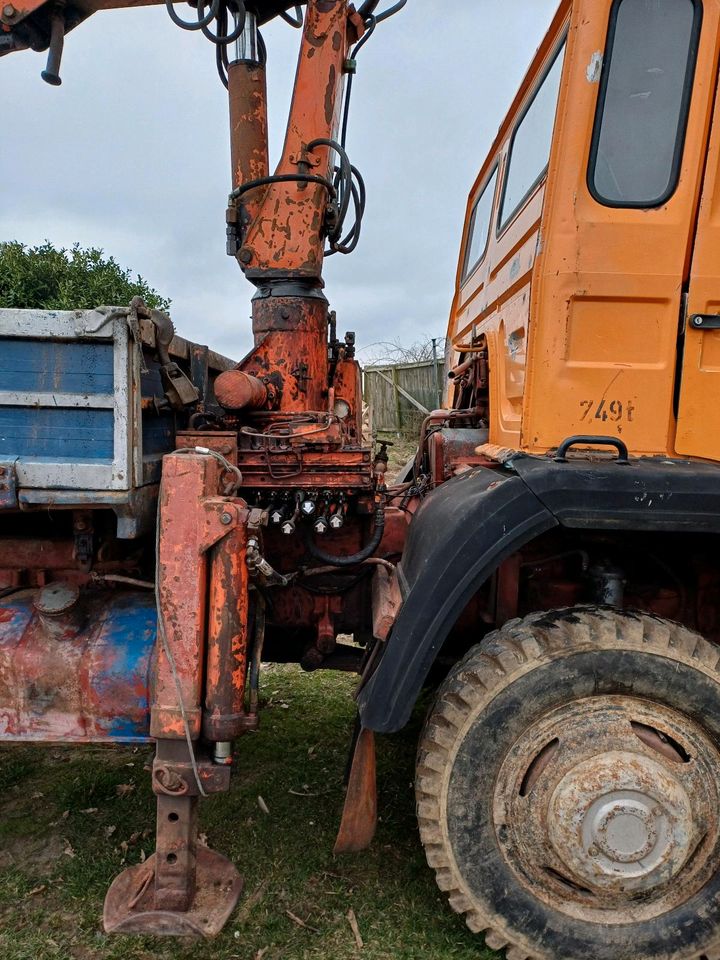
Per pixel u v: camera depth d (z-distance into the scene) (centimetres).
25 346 192
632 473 185
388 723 195
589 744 190
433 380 1359
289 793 286
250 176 291
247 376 246
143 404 216
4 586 241
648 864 189
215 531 194
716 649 196
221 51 295
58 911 219
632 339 199
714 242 193
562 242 196
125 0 288
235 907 219
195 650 196
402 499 288
